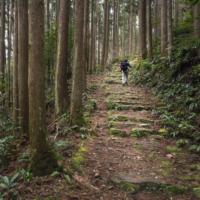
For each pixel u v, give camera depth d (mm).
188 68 6047
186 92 5305
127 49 30672
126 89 8227
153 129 4465
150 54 9617
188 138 4016
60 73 5547
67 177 2359
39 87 2436
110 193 2299
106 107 6234
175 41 8398
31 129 2490
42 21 2375
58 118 5016
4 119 4074
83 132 4109
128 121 5008
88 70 14602
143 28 11102
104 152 3432
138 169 2844
